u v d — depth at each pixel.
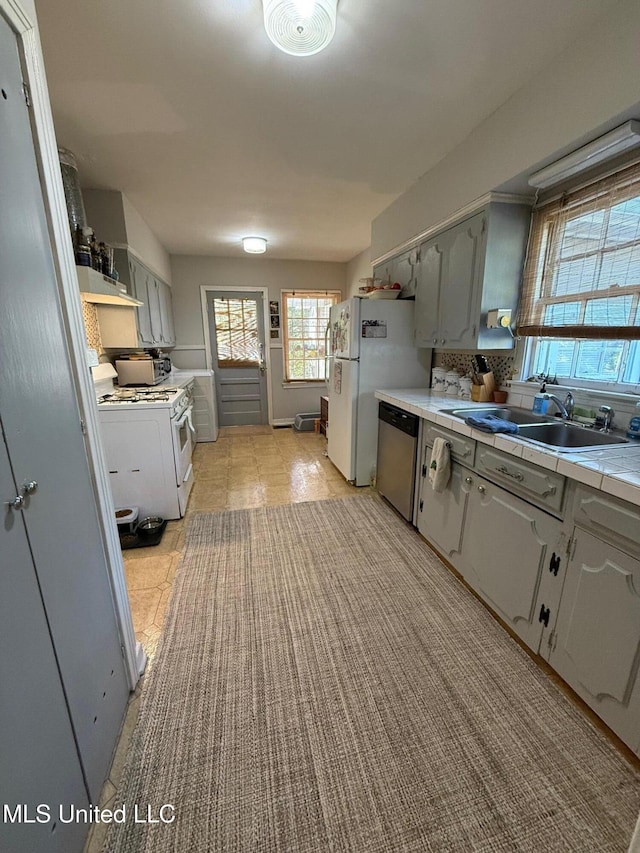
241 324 5.33
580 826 0.97
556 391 1.99
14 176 0.76
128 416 2.49
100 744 1.04
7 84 0.75
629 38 1.25
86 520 1.05
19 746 0.69
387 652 1.52
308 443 4.71
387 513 2.76
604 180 1.63
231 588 1.93
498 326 2.08
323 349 5.62
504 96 1.77
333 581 1.98
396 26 1.35
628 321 1.58
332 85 1.67
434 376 2.97
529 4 1.27
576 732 1.21
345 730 1.22
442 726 1.23
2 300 0.70
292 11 1.19
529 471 1.43
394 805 1.02
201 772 1.10
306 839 0.95
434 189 2.49
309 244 4.43
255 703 1.31
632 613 1.07
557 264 1.91
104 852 0.92
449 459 1.98
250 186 2.77
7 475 0.69
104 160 2.34
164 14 1.30
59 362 0.93
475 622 1.69
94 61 1.51
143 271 3.42
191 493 3.16
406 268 2.99
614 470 1.13
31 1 0.85
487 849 0.93
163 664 1.47
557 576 1.34
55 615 0.84
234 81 1.64
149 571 2.07
